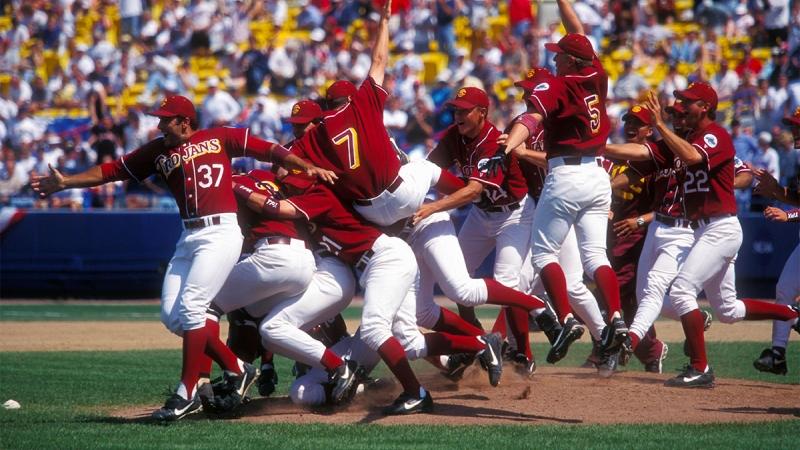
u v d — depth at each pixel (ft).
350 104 86.63
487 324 162.81
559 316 88.69
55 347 140.46
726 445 73.26
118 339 149.38
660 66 245.65
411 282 87.10
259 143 84.74
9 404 93.71
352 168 85.10
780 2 239.71
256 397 99.09
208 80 276.41
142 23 291.38
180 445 74.23
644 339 113.19
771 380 109.50
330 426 81.51
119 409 92.22
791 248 192.03
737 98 225.97
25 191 226.38
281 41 280.92
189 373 83.25
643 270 106.83
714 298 102.58
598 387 100.99
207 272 82.43
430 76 265.95
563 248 100.99
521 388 100.89
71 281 208.44
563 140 87.25
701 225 98.89
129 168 85.81
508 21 265.95
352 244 86.33
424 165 90.53
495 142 96.99
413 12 268.82
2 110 259.39
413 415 86.38
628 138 107.76
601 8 260.42
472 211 108.27
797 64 225.35
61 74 281.74
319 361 86.69
